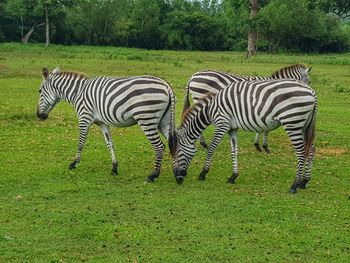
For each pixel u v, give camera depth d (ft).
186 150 28.96
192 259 19.66
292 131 26.76
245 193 27.53
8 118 45.50
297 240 21.54
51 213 23.93
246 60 128.06
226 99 28.19
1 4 190.90
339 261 19.80
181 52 177.37
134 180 29.55
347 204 26.20
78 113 30.66
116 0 208.64
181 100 57.98
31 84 67.21
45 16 189.67
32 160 33.12
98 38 206.69
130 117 28.35
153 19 209.56
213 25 207.41
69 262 19.22
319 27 182.29
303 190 28.35
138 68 93.04
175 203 25.52
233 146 29.27
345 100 62.28
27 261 19.29
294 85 26.61
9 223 22.72
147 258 19.66
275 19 181.16
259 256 20.02
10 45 160.25
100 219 23.32
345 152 37.63
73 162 31.27
